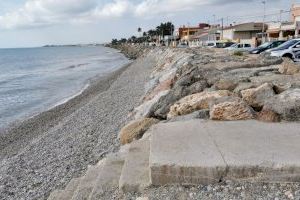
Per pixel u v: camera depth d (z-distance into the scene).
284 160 4.11
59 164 9.12
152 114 9.53
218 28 81.94
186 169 4.15
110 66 58.72
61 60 87.50
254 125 5.69
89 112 15.94
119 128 11.01
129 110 13.59
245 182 4.04
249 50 28.84
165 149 4.70
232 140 4.96
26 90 31.38
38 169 9.13
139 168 4.74
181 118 6.86
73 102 22.75
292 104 5.93
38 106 22.94
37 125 16.70
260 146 4.66
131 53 95.44
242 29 65.50
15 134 15.36
